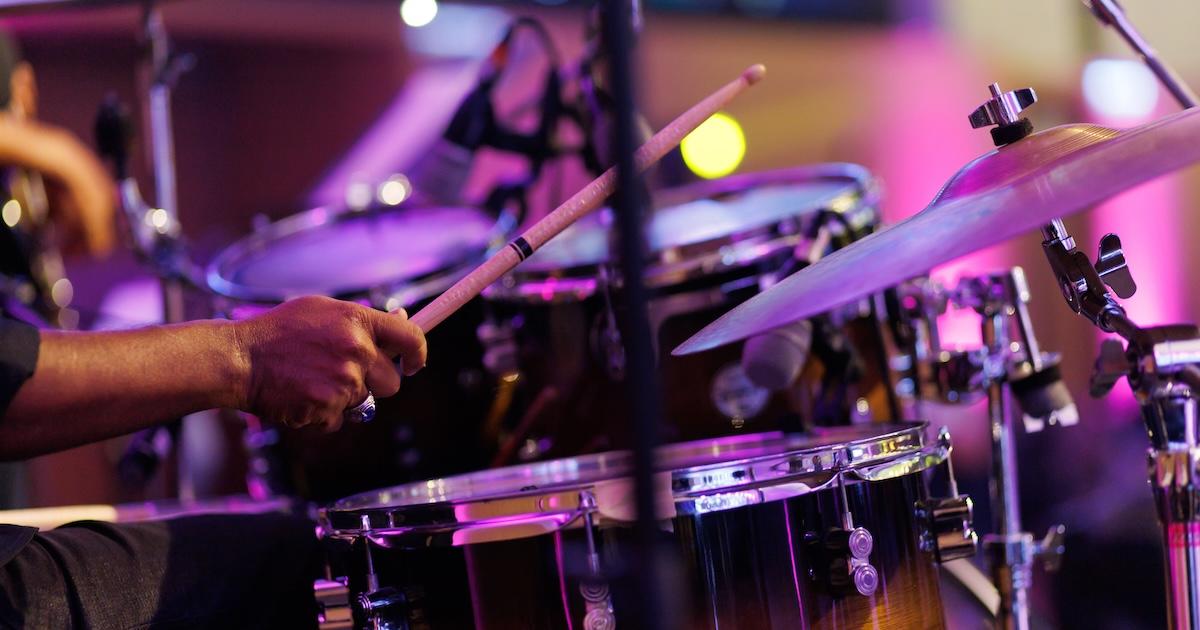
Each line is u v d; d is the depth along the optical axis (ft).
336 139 17.44
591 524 4.29
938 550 4.71
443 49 17.30
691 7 17.21
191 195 16.71
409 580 4.45
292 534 5.47
